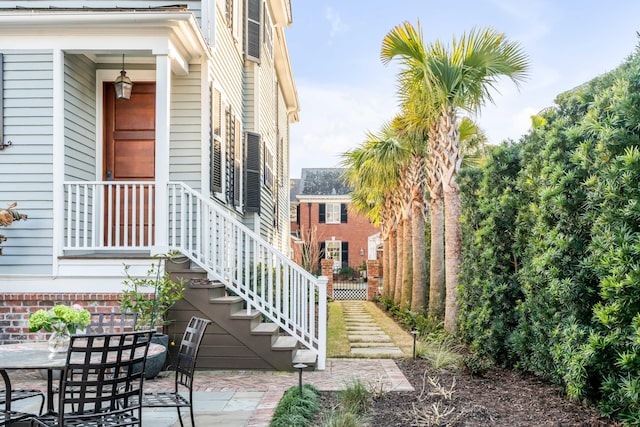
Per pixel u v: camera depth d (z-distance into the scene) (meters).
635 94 4.27
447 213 9.54
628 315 4.27
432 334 9.48
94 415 3.68
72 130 7.48
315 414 4.97
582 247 5.05
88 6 8.27
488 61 8.77
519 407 5.12
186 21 7.11
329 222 37.22
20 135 7.15
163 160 7.14
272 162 16.12
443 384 6.15
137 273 7.08
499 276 7.14
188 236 7.77
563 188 5.26
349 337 10.38
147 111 8.45
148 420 4.92
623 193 4.34
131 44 7.22
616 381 4.40
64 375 3.59
